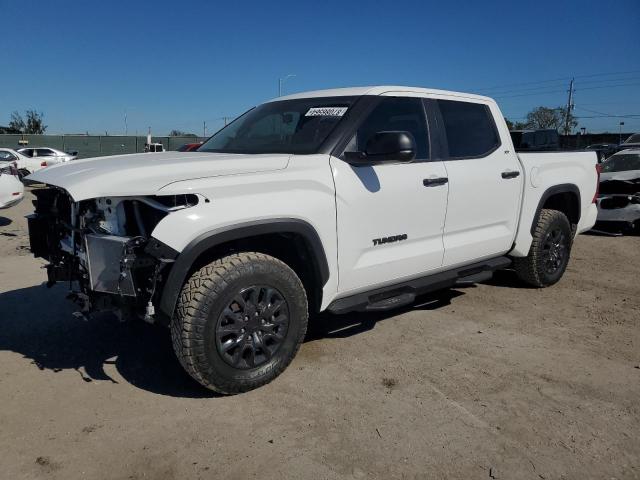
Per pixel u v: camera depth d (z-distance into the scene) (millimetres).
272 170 3328
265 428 2965
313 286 3650
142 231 3059
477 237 4637
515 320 4719
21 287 5746
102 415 3113
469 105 4730
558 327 4551
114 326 4539
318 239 3465
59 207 3600
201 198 3035
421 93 4340
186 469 2621
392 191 3844
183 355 3070
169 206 3020
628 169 9695
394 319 4730
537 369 3721
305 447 2791
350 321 4676
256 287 3236
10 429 2967
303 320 3500
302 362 3811
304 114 4082
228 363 3186
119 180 2961
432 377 3588
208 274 3086
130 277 2963
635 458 2709
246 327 3236
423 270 4223
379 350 4035
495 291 5598
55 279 3633
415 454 2732
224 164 3254
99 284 3057
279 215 3266
